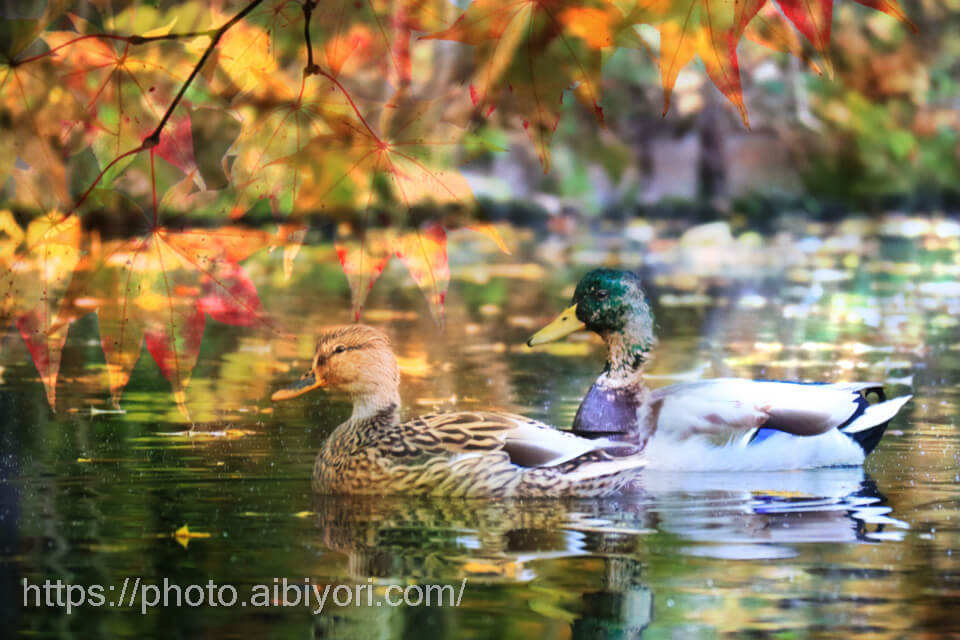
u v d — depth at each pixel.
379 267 6.34
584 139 39.62
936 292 27.05
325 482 11.07
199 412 14.29
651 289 27.55
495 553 8.73
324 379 11.84
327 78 6.40
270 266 32.88
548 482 10.90
